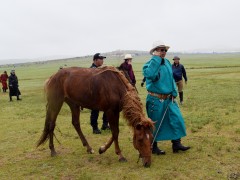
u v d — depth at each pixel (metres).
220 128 5.09
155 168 3.50
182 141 4.46
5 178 3.50
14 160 4.12
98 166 3.71
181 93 8.01
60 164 3.85
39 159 4.11
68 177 3.44
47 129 4.22
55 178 3.43
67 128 5.83
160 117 3.86
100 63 5.12
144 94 11.04
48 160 4.04
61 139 5.03
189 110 6.95
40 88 15.79
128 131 5.32
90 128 5.69
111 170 3.55
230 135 4.67
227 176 3.20
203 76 18.06
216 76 17.55
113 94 3.75
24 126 6.26
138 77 19.34
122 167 3.62
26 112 8.10
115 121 3.83
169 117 3.86
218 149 4.02
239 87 11.27
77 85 4.04
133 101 3.53
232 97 8.68
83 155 4.16
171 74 3.90
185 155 3.88
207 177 3.21
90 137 5.04
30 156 4.26
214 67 27.05
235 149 4.01
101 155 4.11
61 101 4.26
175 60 7.90
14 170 3.74
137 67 34.78
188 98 9.02
